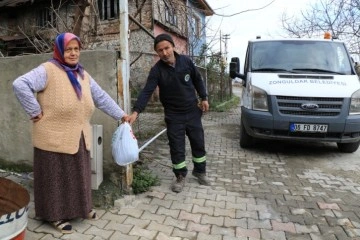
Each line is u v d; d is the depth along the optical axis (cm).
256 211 358
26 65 397
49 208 290
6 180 254
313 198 398
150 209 352
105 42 837
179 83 386
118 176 376
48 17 1377
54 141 277
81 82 286
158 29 1224
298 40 659
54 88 271
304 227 326
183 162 409
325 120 527
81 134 291
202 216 342
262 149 632
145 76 663
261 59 630
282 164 538
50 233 295
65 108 272
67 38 272
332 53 630
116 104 327
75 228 306
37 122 278
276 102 539
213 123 970
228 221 333
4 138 429
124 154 327
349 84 555
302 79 561
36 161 288
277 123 538
